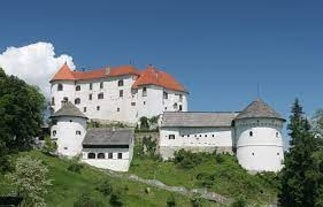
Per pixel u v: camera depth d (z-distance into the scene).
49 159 156.12
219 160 168.00
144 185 149.38
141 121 194.00
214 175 158.12
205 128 176.12
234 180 156.00
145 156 174.50
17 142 158.25
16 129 156.25
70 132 171.75
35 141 169.00
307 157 133.38
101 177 151.00
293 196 135.25
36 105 165.50
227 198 149.00
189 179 158.50
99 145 167.62
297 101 171.12
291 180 135.12
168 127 177.62
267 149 166.25
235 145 172.88
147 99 197.12
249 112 169.88
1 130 145.75
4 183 122.69
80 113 175.12
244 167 166.88
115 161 165.62
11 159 138.88
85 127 175.25
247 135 168.25
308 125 141.50
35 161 119.75
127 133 170.75
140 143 179.75
